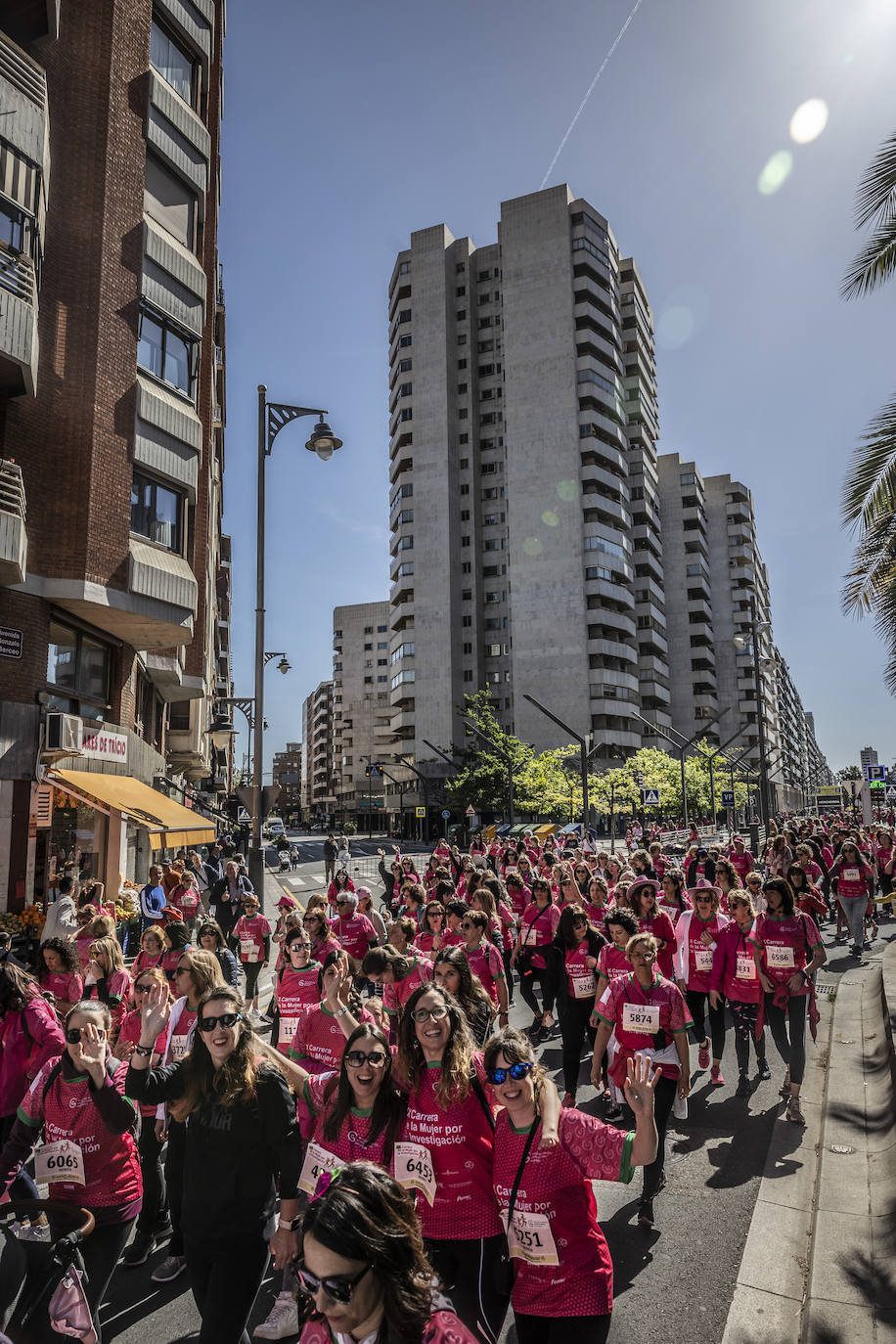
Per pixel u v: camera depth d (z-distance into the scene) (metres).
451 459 83.50
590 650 75.50
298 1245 3.50
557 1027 10.91
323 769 165.12
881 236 9.66
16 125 14.41
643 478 86.88
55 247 16.75
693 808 65.31
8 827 14.55
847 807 80.06
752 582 113.25
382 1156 3.66
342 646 142.25
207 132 21.97
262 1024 10.91
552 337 79.56
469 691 80.69
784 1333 4.09
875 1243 4.79
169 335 19.58
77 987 6.88
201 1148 3.56
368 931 10.03
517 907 12.55
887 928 17.23
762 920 7.59
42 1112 4.08
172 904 15.29
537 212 81.56
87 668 17.78
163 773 26.69
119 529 17.06
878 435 9.94
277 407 15.88
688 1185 5.93
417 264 86.12
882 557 10.15
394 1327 1.88
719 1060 8.24
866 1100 7.30
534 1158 3.26
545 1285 3.17
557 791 57.41
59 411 16.36
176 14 20.84
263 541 15.74
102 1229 3.96
